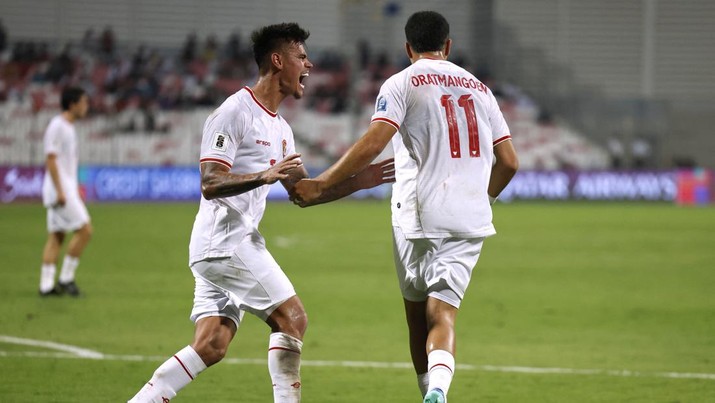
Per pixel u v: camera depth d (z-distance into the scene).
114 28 137.38
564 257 63.94
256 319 38.62
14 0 132.25
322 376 28.12
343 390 26.27
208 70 128.50
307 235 77.19
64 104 42.84
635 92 152.25
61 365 29.05
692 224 90.69
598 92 150.62
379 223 89.38
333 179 18.67
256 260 19.70
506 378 27.97
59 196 42.69
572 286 50.00
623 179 123.62
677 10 152.62
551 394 25.86
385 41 148.00
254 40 20.30
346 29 147.12
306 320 19.91
